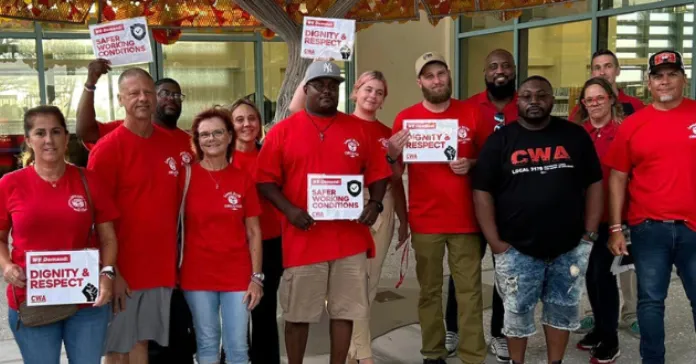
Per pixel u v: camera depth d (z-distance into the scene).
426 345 4.10
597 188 3.60
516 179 3.51
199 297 3.32
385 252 4.17
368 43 10.05
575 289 3.59
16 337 2.84
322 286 3.51
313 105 3.46
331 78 3.41
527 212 3.49
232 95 10.85
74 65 10.15
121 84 3.20
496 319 4.38
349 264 3.51
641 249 3.66
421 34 10.42
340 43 4.04
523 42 9.49
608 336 4.17
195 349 3.79
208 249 3.30
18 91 9.92
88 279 2.81
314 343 4.59
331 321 3.58
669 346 4.47
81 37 10.10
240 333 3.34
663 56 3.50
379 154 3.60
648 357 3.66
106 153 3.16
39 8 4.96
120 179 3.19
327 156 3.42
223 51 10.71
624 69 8.05
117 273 3.12
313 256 3.45
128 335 3.24
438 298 4.05
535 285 3.62
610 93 4.18
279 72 10.98
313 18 4.03
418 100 10.48
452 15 6.03
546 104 3.46
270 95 11.00
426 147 3.85
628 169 3.76
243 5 4.67
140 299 3.26
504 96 4.23
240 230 3.35
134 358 3.38
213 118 3.28
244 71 10.85
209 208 3.29
